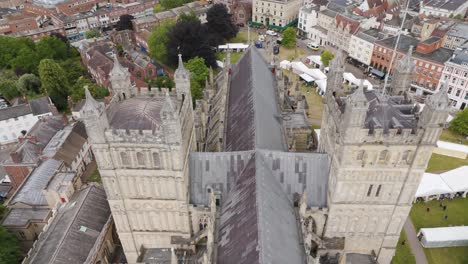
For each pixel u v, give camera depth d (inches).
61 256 2780.5
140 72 6318.9
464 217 3713.1
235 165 2539.4
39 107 5290.4
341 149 2132.1
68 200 3390.7
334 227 2544.3
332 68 2379.4
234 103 3533.5
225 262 2078.0
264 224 2015.3
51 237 2989.7
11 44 6840.6
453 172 4057.6
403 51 6038.4
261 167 2400.3
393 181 2250.2
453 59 5487.2
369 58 6683.1
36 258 2847.0
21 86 5979.3
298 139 3774.6
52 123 4830.2
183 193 2396.7
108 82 5802.2
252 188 2257.6
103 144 2171.5
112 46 7229.3
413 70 2347.4
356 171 2210.9
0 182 4389.8
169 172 2289.6
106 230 3088.1
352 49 7022.6
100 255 2992.1
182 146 2252.7
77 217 3068.4
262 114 3038.9
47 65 5713.6
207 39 6688.0
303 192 2413.9
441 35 6373.0
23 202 3432.6
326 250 2610.7
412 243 3422.7
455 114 5128.0
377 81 6476.4
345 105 2137.1
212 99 4224.9
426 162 2139.5
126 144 2169.0
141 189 2406.5
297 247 2175.2
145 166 2274.9
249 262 1889.8
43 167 3897.6
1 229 3088.1
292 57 7298.2
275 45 7839.6
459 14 7746.1
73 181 3602.4
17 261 3075.8
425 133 2015.3
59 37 7495.1
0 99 6102.4
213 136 3503.9
